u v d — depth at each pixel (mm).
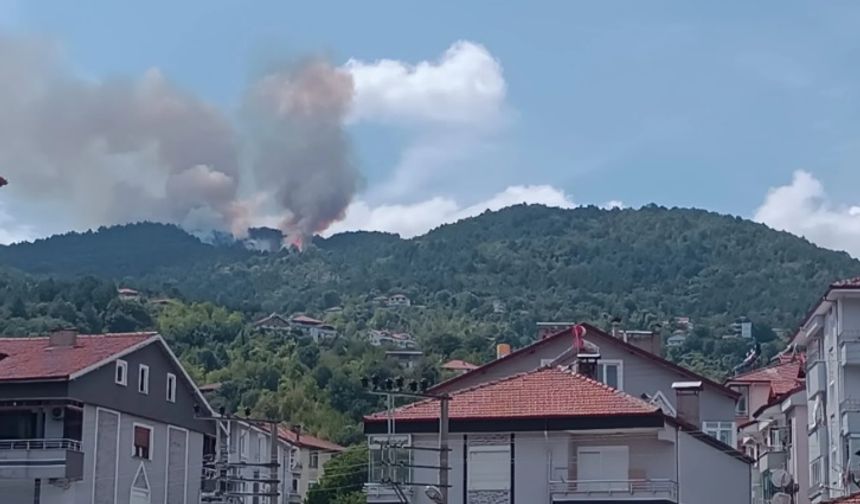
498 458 55375
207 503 78562
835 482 65250
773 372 90188
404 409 56875
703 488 57281
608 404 55031
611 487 54719
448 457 52312
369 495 55719
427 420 55812
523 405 55656
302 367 171125
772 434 81750
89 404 66938
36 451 64625
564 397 55875
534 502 54719
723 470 57719
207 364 176375
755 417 83625
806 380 74562
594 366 64500
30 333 166750
